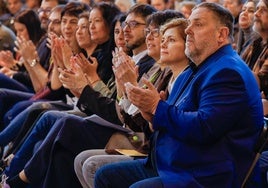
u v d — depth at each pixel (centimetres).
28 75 684
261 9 471
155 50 461
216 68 367
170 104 386
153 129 391
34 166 463
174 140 374
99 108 472
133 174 397
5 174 503
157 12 465
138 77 484
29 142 499
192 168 366
